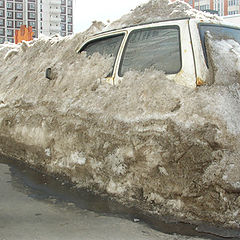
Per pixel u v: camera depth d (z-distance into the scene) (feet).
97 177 15.25
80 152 16.39
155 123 13.12
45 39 28.02
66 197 14.61
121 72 16.35
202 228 10.94
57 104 19.39
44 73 23.35
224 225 10.78
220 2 248.32
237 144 11.39
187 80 13.10
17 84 25.77
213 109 11.97
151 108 13.60
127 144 13.91
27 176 17.97
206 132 11.71
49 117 19.45
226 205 10.89
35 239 10.60
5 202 14.07
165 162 12.41
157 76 14.12
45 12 343.87
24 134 21.26
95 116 16.02
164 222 11.64
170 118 12.73
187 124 12.20
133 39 16.43
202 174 11.44
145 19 19.11
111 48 18.10
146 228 11.27
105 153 14.85
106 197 14.29
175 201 12.06
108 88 16.63
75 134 16.87
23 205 13.70
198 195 11.43
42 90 21.84
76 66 20.15
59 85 20.52
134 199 13.42
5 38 329.52
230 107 12.12
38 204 13.80
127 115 14.38
